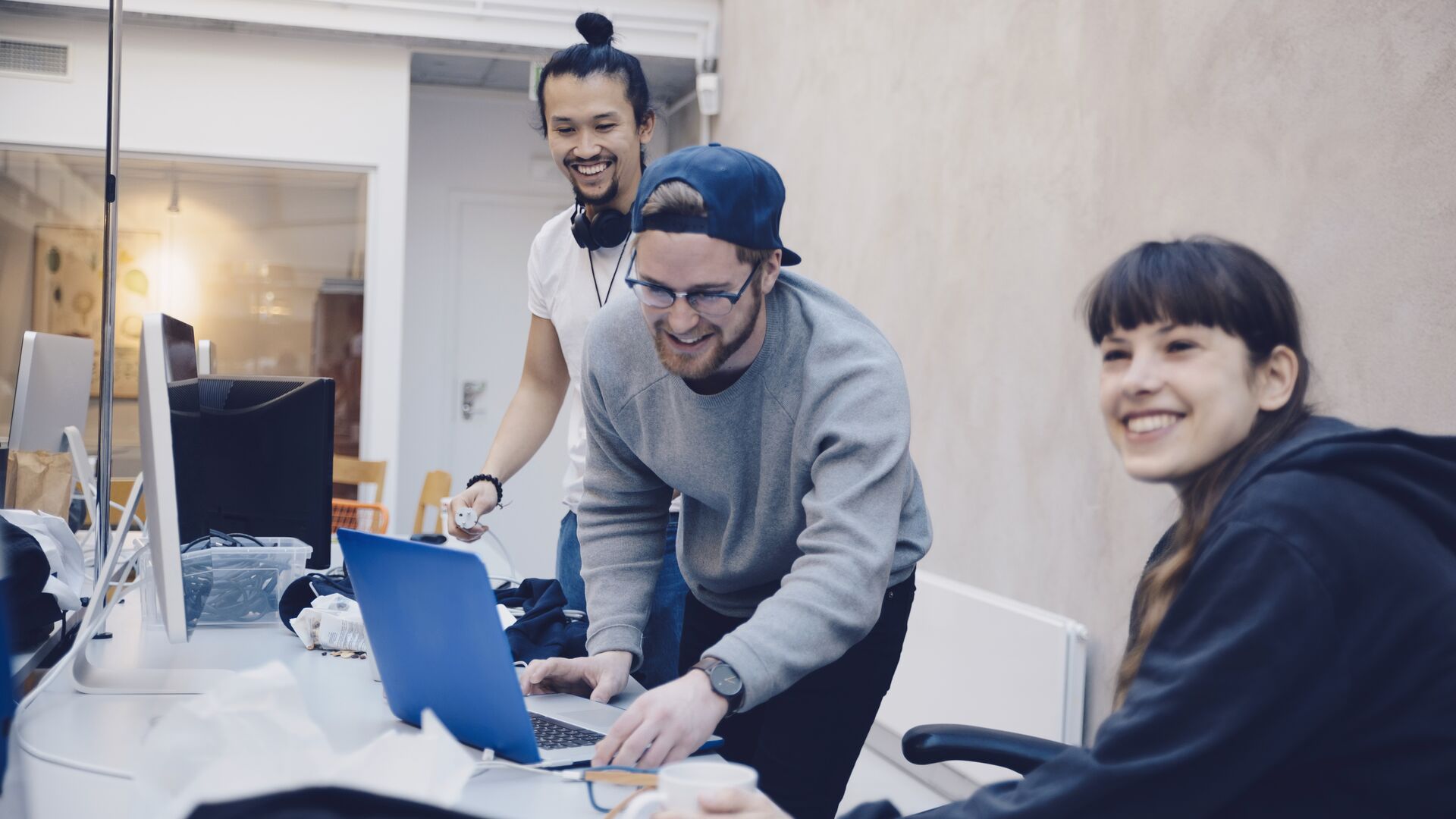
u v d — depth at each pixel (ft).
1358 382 6.34
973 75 10.90
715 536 5.30
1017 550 10.00
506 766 3.63
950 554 11.27
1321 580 2.92
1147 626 3.79
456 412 21.18
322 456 6.77
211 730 2.81
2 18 16.66
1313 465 3.09
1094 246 8.91
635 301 5.01
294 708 2.83
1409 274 5.99
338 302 18.01
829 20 14.53
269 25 16.89
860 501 4.25
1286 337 3.39
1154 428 3.47
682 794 2.88
